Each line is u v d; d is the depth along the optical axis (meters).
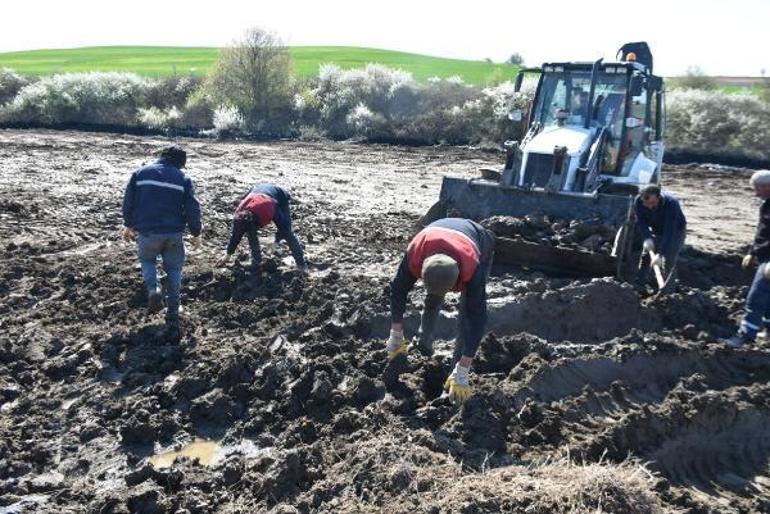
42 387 6.44
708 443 5.97
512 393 6.02
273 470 4.96
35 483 5.11
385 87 29.44
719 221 14.73
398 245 11.34
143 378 6.52
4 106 30.41
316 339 7.11
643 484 4.72
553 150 9.91
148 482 5.00
